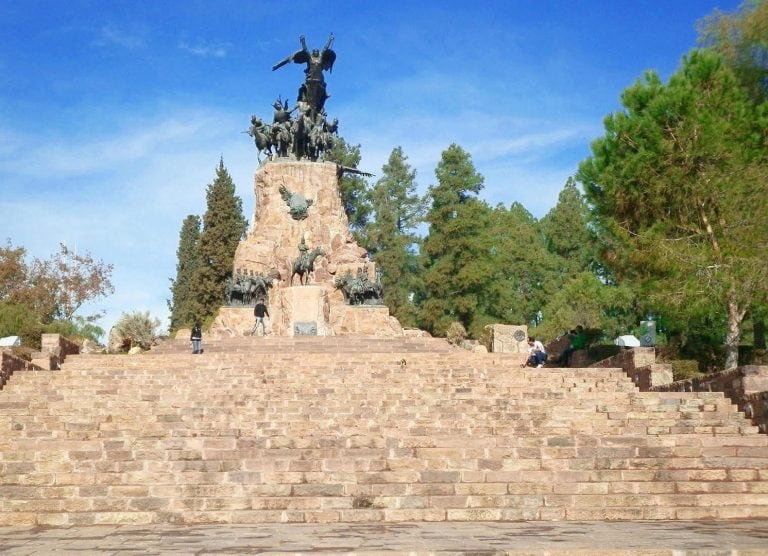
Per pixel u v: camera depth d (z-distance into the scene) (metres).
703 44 39.28
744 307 29.97
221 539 13.30
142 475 16.95
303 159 57.91
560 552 11.52
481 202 77.50
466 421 21.17
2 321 45.59
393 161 92.06
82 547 12.69
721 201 29.56
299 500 16.20
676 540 12.66
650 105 32.19
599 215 34.94
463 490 16.67
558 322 61.31
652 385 26.98
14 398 24.89
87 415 22.00
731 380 22.53
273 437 18.95
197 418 21.98
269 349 42.47
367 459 17.47
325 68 61.44
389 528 14.53
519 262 81.62
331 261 54.62
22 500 16.09
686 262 29.30
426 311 75.00
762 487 17.03
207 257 75.50
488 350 53.50
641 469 17.75
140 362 32.56
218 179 77.12
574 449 18.27
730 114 32.31
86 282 70.19
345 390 25.55
